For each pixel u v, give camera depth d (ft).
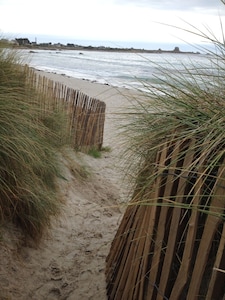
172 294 5.42
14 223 8.85
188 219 5.68
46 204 9.66
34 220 9.05
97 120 20.01
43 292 7.78
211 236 4.82
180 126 5.95
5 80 9.99
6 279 7.55
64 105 17.57
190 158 5.42
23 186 8.80
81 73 94.07
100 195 14.24
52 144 12.42
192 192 5.49
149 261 6.16
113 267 8.00
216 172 5.16
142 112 7.12
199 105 5.96
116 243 8.11
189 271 5.34
